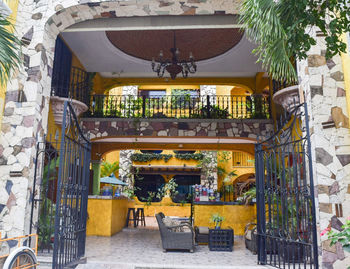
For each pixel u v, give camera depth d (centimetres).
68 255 462
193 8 593
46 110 585
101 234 881
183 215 1800
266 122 1001
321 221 448
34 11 587
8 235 496
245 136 998
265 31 318
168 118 1017
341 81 490
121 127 1013
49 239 528
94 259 553
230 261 570
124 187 1664
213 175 1738
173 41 890
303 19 321
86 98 1005
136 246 714
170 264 519
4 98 543
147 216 1798
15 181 514
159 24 665
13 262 339
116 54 948
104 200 902
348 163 462
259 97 1055
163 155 1847
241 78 1165
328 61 496
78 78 969
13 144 527
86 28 671
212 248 677
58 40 840
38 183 547
